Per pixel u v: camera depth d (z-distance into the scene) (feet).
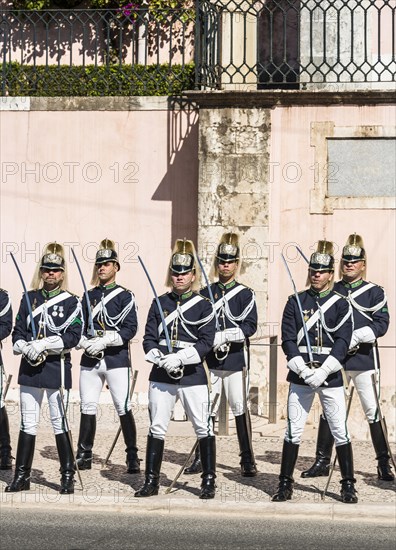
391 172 51.42
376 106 51.34
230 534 34.94
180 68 58.44
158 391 38.70
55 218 55.93
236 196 51.88
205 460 38.60
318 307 38.75
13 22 66.03
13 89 57.62
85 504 38.19
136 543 33.63
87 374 43.04
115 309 42.93
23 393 39.29
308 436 49.39
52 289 39.88
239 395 42.32
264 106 51.67
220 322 42.68
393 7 52.65
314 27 56.49
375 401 41.96
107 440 48.47
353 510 37.22
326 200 51.78
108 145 55.62
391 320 51.03
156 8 60.49
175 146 55.21
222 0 56.39
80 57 66.18
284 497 38.06
